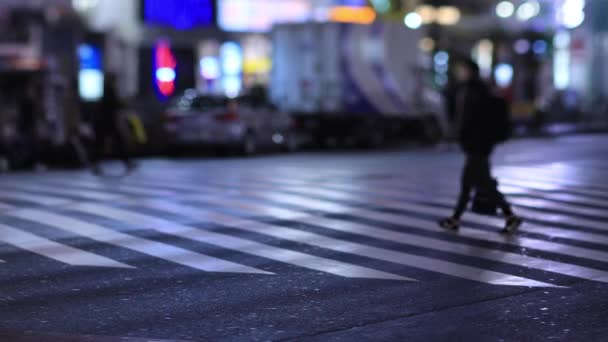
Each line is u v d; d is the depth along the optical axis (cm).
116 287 1220
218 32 5994
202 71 6053
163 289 1205
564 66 8106
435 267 1347
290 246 1538
